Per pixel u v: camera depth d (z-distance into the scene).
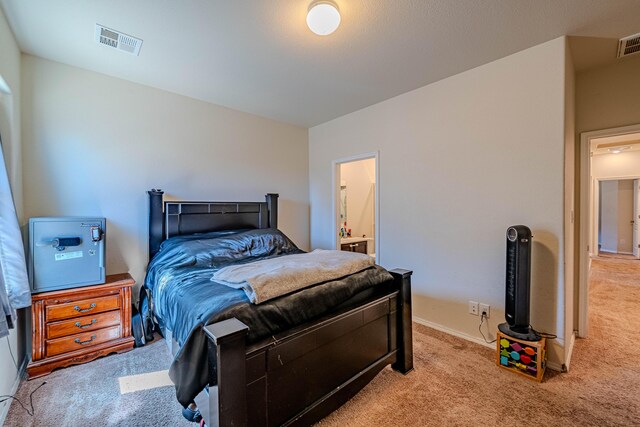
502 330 2.10
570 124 2.22
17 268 1.77
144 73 2.62
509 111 2.29
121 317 2.35
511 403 1.71
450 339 2.55
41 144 2.36
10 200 1.73
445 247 2.72
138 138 2.85
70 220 2.17
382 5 1.69
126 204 2.79
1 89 1.92
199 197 3.27
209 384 1.19
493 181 2.39
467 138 2.55
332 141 3.98
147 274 2.71
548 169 2.11
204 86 2.89
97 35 2.03
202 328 1.28
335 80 2.73
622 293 3.89
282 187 4.08
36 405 1.70
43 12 1.77
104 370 2.07
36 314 2.01
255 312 1.38
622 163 6.39
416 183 2.95
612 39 2.08
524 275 2.03
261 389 1.28
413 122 2.97
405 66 2.46
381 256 3.28
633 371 2.02
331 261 2.02
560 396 1.76
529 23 1.88
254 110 3.58
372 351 1.86
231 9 1.74
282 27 1.92
